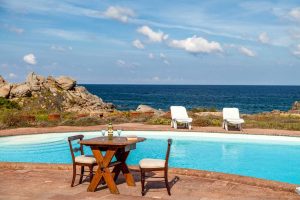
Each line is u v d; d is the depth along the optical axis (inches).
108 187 259.8
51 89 1337.4
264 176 403.9
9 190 263.4
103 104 1432.1
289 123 736.3
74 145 593.0
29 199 240.4
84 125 751.7
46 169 339.9
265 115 941.2
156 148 564.4
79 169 336.5
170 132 660.1
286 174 412.8
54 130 657.6
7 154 523.2
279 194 255.6
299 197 248.1
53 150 555.2
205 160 484.7
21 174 317.4
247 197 247.9
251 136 625.0
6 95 1226.6
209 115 909.2
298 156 509.0
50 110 1104.2
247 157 502.9
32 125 723.4
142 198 244.2
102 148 268.1
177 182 289.9
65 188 270.1
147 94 4960.6
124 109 2161.7
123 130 669.3
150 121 778.2
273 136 610.5
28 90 1267.2
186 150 548.4
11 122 711.7
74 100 1317.7
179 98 3831.2
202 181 293.7
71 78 1453.0
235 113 681.0
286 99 3754.9
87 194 253.6
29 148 567.2
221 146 577.0
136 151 545.3
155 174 319.3
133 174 320.5
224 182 290.2
